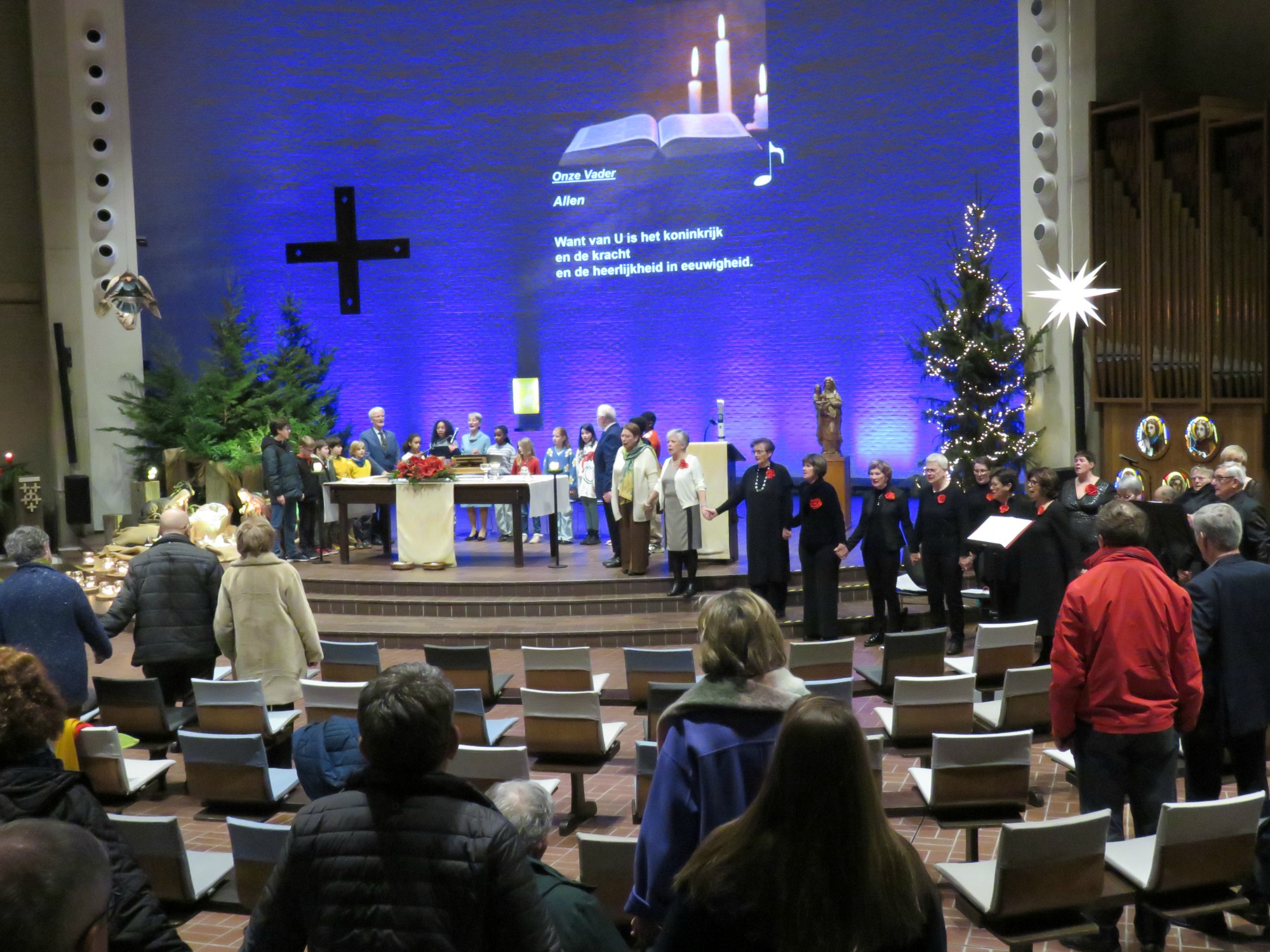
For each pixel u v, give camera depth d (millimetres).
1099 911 4285
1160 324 12180
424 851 2238
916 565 10250
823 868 1896
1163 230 12102
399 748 2314
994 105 14703
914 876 1938
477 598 11180
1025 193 13273
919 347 15070
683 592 10836
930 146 15047
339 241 15570
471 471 12273
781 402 15992
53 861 1357
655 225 16203
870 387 15609
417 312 16797
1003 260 14789
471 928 2223
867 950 1876
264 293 16875
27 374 15391
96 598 12516
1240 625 4637
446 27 16359
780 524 9992
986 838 5727
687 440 10672
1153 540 7828
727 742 2609
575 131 16297
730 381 16141
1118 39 12992
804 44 15477
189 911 4121
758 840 1939
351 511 14391
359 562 12773
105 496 15180
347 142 16625
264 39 16562
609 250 16344
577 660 6832
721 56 15781
